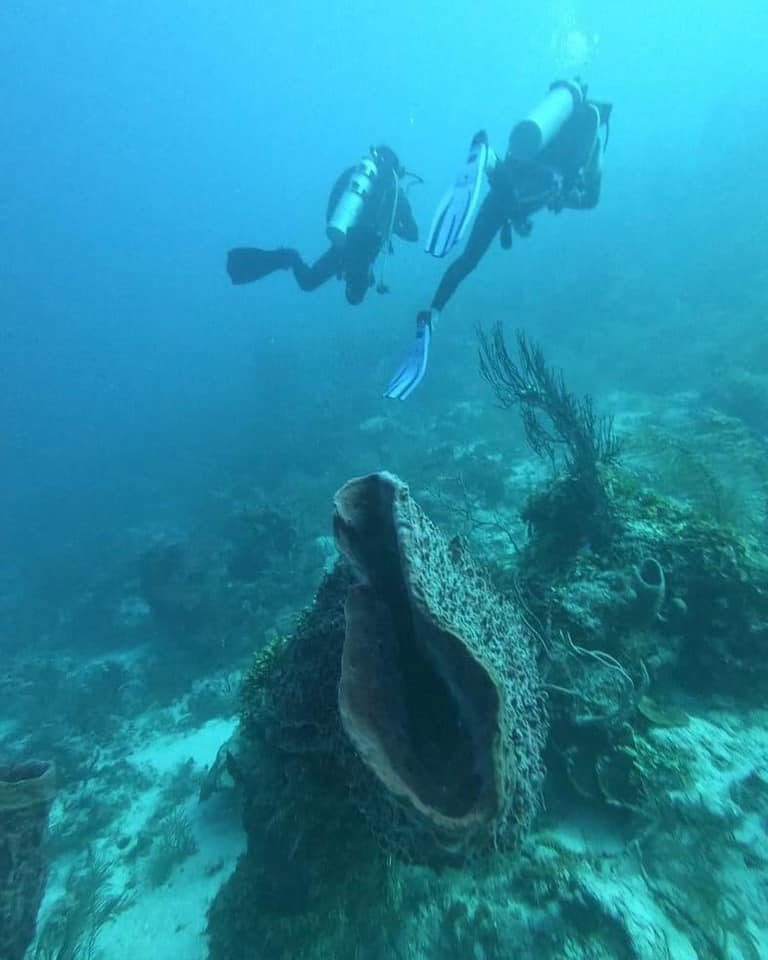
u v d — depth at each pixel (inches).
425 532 89.1
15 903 116.2
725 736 119.7
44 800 122.8
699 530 147.4
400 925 106.3
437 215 201.9
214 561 403.2
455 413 574.2
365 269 288.4
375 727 75.4
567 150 232.8
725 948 89.5
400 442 559.8
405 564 78.2
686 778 110.0
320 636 98.3
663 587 131.2
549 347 649.6
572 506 164.1
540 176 217.9
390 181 299.7
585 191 249.0
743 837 101.2
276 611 346.0
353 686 76.9
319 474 575.8
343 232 275.9
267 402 878.4
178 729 281.3
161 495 836.6
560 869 104.3
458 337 772.6
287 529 386.0
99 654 425.4
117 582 536.4
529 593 144.6
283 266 329.4
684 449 222.5
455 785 74.5
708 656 134.4
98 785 248.5
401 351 787.4
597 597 134.9
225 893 132.3
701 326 600.1
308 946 109.1
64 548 747.4
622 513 158.2
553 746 118.6
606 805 112.1
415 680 86.0
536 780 81.4
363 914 108.0
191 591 363.3
